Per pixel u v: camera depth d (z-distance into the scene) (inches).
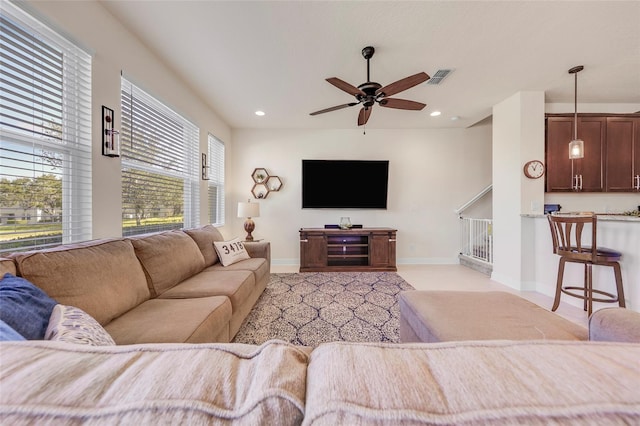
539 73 106.4
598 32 81.0
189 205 122.8
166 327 52.1
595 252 84.7
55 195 61.5
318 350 18.2
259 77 109.4
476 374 14.2
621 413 11.7
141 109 89.7
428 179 185.2
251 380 14.7
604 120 131.0
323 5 70.7
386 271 162.6
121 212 78.9
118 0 69.2
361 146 184.4
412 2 69.8
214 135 150.2
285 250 185.2
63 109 62.6
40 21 56.0
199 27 79.4
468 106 141.2
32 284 40.1
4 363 14.4
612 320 38.3
